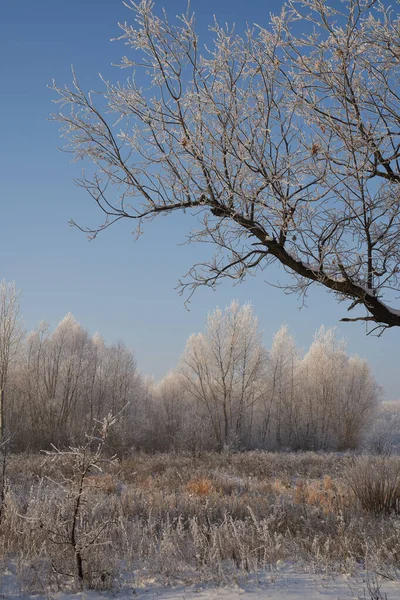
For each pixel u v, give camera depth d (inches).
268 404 1688.0
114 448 946.7
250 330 1642.5
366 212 179.2
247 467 732.7
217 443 1334.9
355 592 177.2
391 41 169.6
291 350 1752.0
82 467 208.2
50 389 1526.8
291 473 697.6
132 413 1464.1
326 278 184.1
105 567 210.4
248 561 214.4
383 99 178.1
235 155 179.2
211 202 188.4
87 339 1688.0
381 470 369.1
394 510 334.3
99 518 289.4
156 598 184.2
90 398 1572.3
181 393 1758.1
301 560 229.0
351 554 225.8
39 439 1301.7
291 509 346.9
